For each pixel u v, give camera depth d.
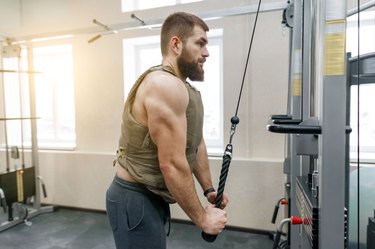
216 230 0.99
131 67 3.34
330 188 0.73
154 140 0.96
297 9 1.39
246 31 2.71
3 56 3.04
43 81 3.88
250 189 2.77
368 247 1.36
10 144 3.82
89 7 3.26
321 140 0.74
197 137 1.13
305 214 0.98
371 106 1.91
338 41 0.70
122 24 2.43
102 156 3.30
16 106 3.88
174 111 0.93
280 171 2.66
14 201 2.98
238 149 2.84
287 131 0.81
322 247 0.75
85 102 3.40
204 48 1.03
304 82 1.27
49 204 3.60
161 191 1.09
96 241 2.69
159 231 1.12
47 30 3.45
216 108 3.19
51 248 2.56
